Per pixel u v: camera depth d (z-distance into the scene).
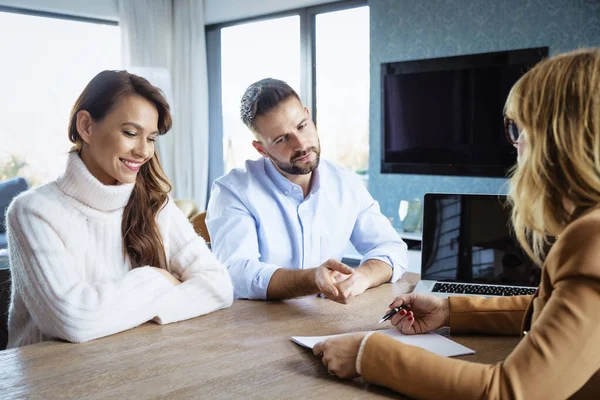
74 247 1.45
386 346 0.96
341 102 5.54
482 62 4.48
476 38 4.50
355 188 2.07
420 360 0.91
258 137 1.85
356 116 5.45
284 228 1.95
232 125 6.50
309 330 1.32
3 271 1.86
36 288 1.32
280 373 1.06
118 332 1.30
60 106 6.02
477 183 4.64
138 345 1.23
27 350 1.20
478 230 1.68
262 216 1.92
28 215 1.39
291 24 5.86
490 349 1.18
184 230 1.65
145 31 6.32
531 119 0.83
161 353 1.17
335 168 2.07
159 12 6.46
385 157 5.07
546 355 0.78
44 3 5.61
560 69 0.81
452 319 1.26
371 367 0.96
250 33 6.21
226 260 1.75
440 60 4.68
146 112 1.44
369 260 1.79
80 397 0.97
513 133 0.93
